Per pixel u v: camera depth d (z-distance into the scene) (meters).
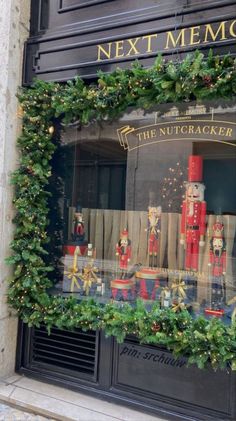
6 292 3.16
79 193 3.46
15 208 3.20
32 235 3.17
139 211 3.32
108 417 2.68
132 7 2.91
